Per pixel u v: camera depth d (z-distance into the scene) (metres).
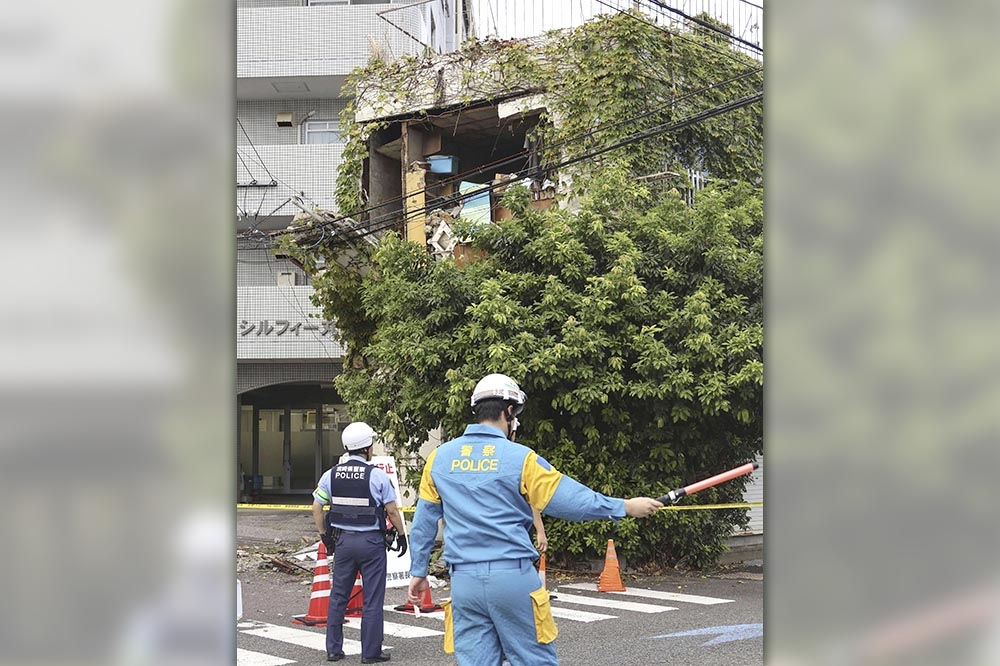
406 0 30.03
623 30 20.81
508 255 16.66
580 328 14.98
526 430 16.06
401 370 16.97
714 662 9.59
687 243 16.14
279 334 29.03
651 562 17.14
